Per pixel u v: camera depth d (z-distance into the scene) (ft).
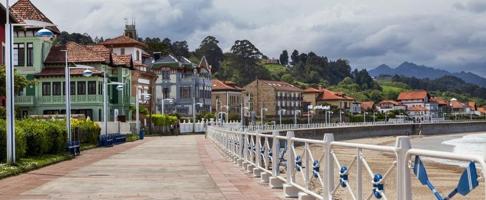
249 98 450.30
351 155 27.86
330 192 31.24
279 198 41.04
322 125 385.29
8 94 65.21
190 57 650.43
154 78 312.91
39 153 84.07
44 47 216.95
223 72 649.61
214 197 41.93
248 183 51.44
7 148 65.57
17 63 212.02
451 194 17.63
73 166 74.02
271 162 49.60
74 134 110.52
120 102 238.48
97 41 601.21
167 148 126.11
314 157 34.88
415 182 20.04
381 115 558.15
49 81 214.69
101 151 114.83
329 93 593.42
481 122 585.22
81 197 42.19
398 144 21.18
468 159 16.44
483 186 15.67
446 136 463.01
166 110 369.91
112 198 41.52
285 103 506.89
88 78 215.31
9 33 65.41
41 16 214.90
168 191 45.75
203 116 350.84
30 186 50.06
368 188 25.25
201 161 82.64
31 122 87.30
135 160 85.66
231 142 84.53
